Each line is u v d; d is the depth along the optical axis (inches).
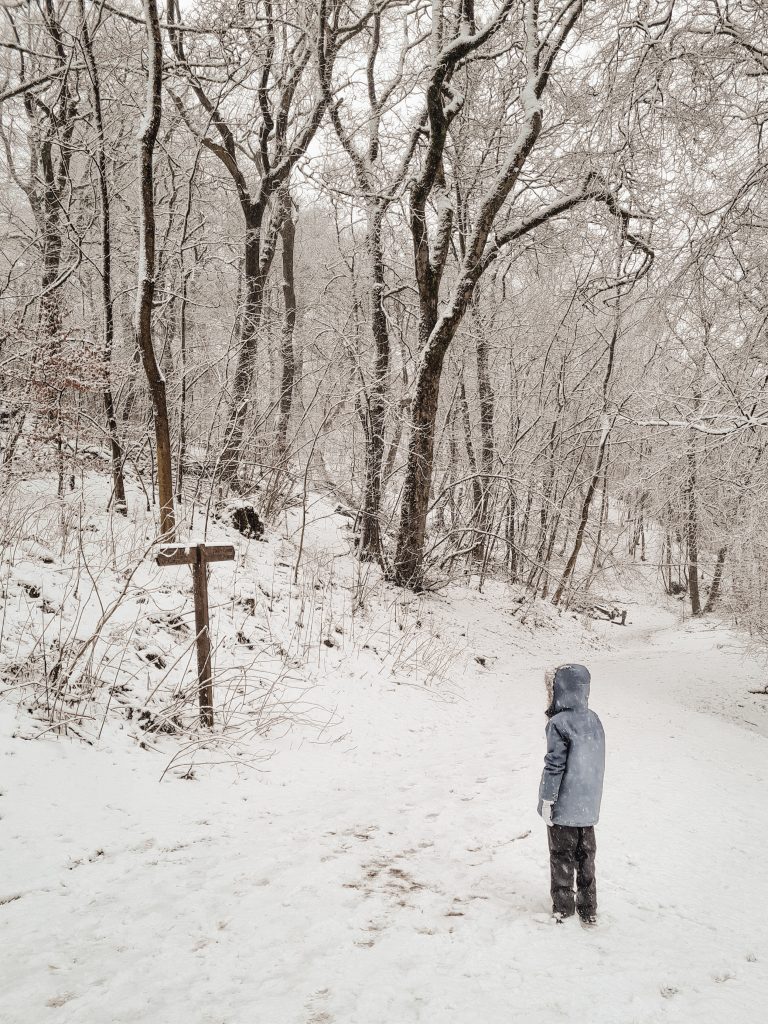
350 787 261.7
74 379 411.5
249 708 307.4
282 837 203.9
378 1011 117.0
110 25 633.6
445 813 232.7
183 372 554.6
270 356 779.4
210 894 162.6
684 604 1520.7
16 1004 115.3
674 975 132.3
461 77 714.2
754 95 489.7
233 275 847.7
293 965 133.3
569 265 888.9
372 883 175.0
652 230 579.8
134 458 496.7
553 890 158.1
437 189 681.0
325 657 400.5
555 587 1139.3
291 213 825.5
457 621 657.6
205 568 276.4
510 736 357.7
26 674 241.4
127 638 295.9
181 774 237.8
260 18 631.2
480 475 735.7
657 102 480.4
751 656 751.7
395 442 703.7
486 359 888.3
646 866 188.4
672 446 581.9
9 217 688.4
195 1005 118.2
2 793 188.5
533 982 127.9
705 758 319.3
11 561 300.7
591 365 1021.2
